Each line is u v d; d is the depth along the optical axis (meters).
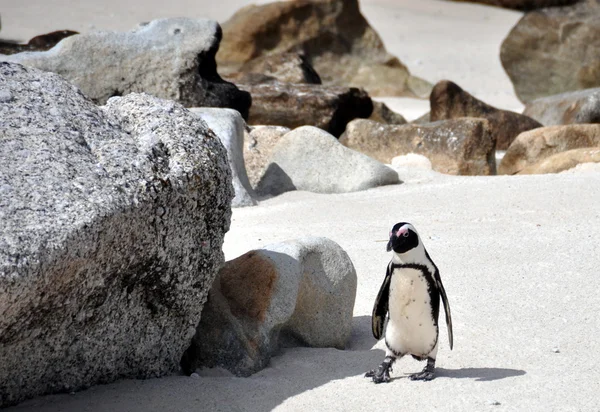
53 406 13.21
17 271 11.35
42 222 11.99
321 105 48.22
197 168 14.16
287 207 29.11
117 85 37.31
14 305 11.53
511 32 81.25
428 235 23.89
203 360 15.74
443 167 37.81
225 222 15.05
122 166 13.44
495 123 49.81
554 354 16.00
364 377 15.00
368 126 40.00
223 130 31.16
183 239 14.17
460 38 103.94
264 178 33.50
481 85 85.62
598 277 19.80
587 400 13.63
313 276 17.08
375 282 20.44
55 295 12.21
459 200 28.17
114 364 14.15
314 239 17.53
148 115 14.80
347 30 83.31
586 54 79.12
